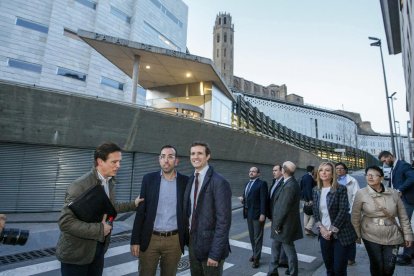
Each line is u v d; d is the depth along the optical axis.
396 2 26.14
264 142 22.34
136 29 35.34
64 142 11.01
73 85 29.03
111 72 32.22
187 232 3.08
